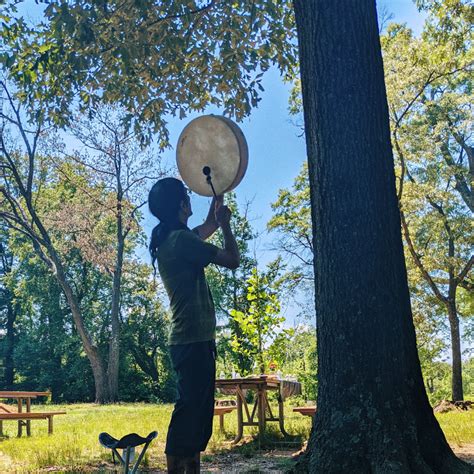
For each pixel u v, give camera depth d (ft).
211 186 14.49
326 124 17.63
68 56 32.71
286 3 36.63
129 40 32.71
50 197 138.00
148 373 162.61
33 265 154.40
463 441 27.84
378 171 17.33
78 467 24.54
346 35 17.84
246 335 49.55
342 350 16.69
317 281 17.51
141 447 29.89
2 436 39.63
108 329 158.10
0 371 162.81
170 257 13.70
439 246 97.30
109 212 117.70
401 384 16.46
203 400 13.23
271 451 28.94
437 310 97.09
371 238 16.93
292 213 124.16
